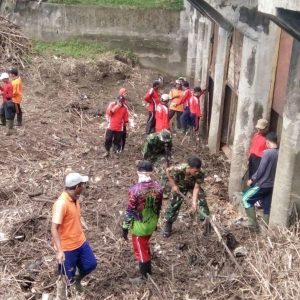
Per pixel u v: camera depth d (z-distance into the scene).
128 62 16.27
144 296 5.98
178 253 6.85
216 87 10.65
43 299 5.99
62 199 5.56
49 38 16.55
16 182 8.73
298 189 6.31
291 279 5.60
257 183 7.11
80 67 15.11
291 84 6.05
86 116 12.45
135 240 6.16
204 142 11.65
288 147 6.21
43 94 13.56
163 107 10.38
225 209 8.33
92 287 6.21
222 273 6.27
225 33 10.16
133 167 9.77
